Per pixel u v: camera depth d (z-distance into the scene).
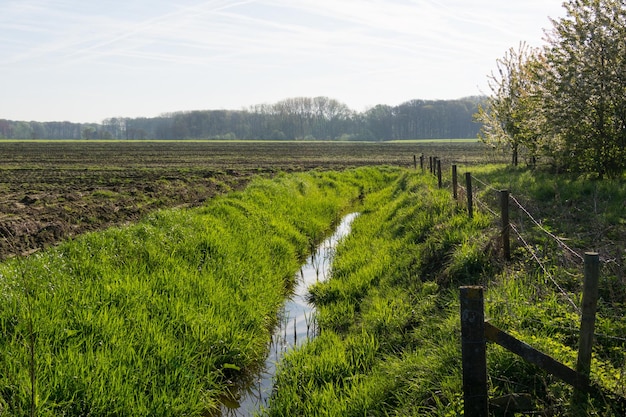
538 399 4.90
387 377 6.25
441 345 6.41
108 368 5.91
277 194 19.72
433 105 195.88
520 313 6.37
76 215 15.70
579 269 7.55
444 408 5.14
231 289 9.46
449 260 9.42
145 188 22.62
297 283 11.70
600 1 16.52
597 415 4.42
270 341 8.54
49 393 5.25
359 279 10.52
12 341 5.96
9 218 14.38
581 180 16.27
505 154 32.84
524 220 10.98
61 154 59.47
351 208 22.70
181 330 7.49
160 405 5.72
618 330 5.83
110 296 7.87
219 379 7.13
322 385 6.58
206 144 103.62
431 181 20.44
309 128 199.38
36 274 8.09
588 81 16.30
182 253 10.73
